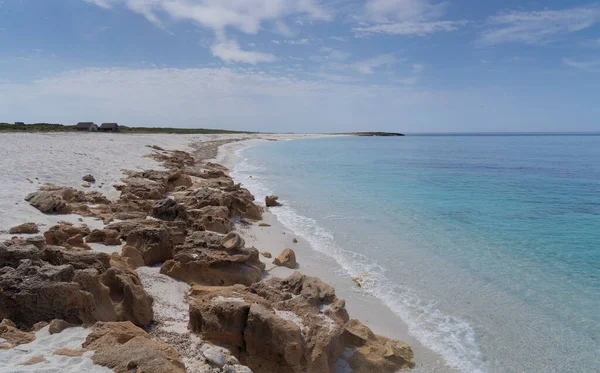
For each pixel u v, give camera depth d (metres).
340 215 19.36
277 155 58.09
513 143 117.25
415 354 8.24
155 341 6.00
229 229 14.66
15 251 7.45
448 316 9.71
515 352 8.31
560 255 14.00
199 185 23.30
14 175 17.95
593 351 8.31
